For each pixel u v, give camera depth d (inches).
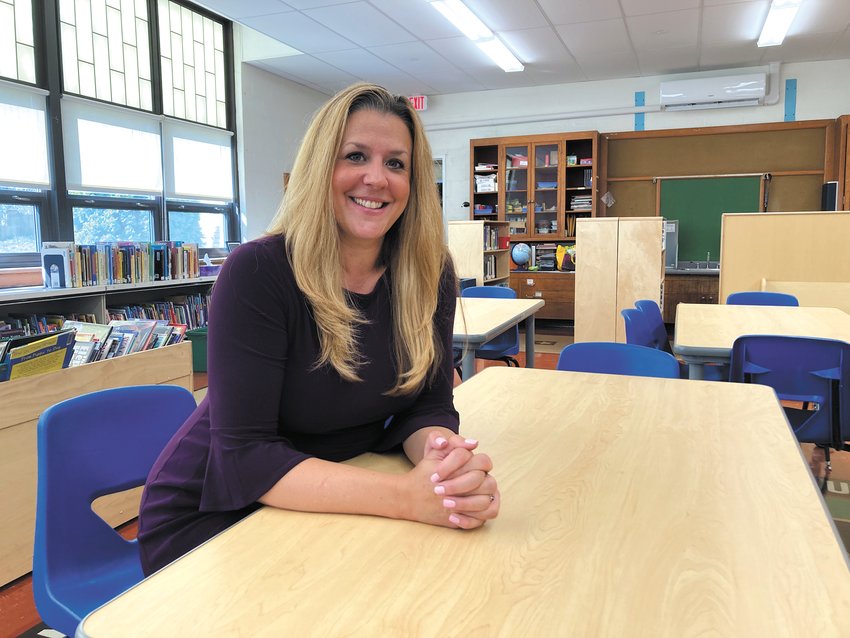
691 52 281.9
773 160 308.7
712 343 102.9
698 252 324.5
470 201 350.0
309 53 274.1
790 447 47.1
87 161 211.3
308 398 41.3
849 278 196.1
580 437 50.0
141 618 26.0
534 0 218.8
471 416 56.2
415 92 358.6
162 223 246.7
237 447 37.4
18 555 89.1
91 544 50.6
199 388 176.6
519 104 350.6
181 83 254.7
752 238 203.6
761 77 296.0
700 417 55.3
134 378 105.7
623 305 224.4
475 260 265.3
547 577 29.1
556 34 255.6
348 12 226.8
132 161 230.4
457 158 367.6
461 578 29.1
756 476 41.3
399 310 44.2
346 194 40.8
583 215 338.3
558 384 68.2
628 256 222.4
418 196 44.5
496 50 273.7
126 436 53.2
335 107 40.6
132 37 229.3
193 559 31.0
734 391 64.6
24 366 89.0
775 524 34.4
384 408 45.0
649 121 328.2
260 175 299.0
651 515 35.7
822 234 197.2
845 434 92.1
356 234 41.1
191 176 261.0
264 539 33.1
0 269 177.8
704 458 44.9
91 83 212.4
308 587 28.4
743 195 314.0
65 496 49.2
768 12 230.1
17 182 187.6
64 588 47.9
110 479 51.9
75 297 168.2
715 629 25.1
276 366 38.6
